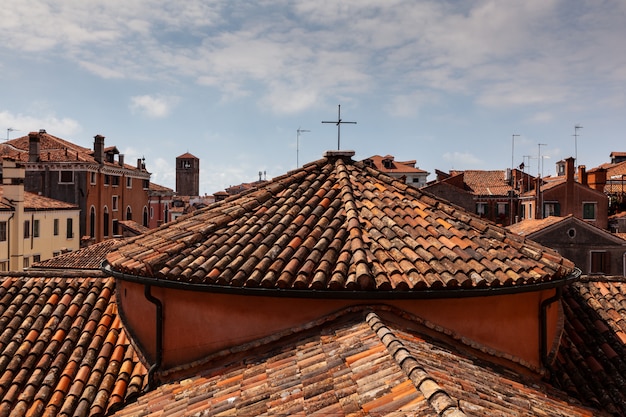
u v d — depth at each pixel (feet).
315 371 20.81
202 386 23.76
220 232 28.63
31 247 144.05
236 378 23.15
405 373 18.35
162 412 22.71
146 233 34.24
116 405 27.04
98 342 31.09
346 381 19.31
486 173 227.81
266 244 26.68
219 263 25.43
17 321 32.94
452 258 25.26
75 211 167.43
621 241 121.39
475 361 24.40
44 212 150.20
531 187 202.39
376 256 25.12
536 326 27.53
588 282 38.19
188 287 25.16
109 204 192.95
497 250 26.96
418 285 23.20
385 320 24.04
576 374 29.17
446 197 192.24
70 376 28.99
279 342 24.86
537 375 27.45
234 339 25.58
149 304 29.55
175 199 320.70
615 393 28.35
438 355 22.21
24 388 28.50
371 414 16.69
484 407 17.54
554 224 122.31
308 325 24.39
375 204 30.19
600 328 33.58
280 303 24.85
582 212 164.76
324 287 23.43
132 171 209.15
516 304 26.43
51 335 31.94
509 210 200.54
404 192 32.65
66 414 26.63
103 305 34.19
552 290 28.50
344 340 22.39
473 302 25.08
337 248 25.81
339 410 17.60
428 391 16.62
